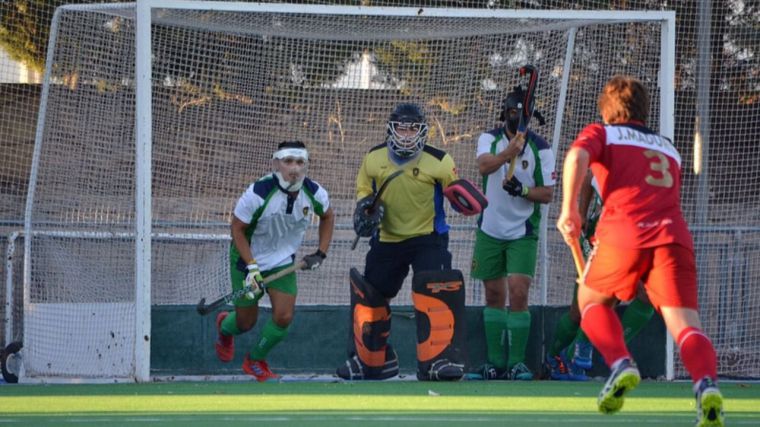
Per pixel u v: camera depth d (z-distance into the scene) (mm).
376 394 27031
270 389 28406
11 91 39938
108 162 34781
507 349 32688
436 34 34844
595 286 18797
